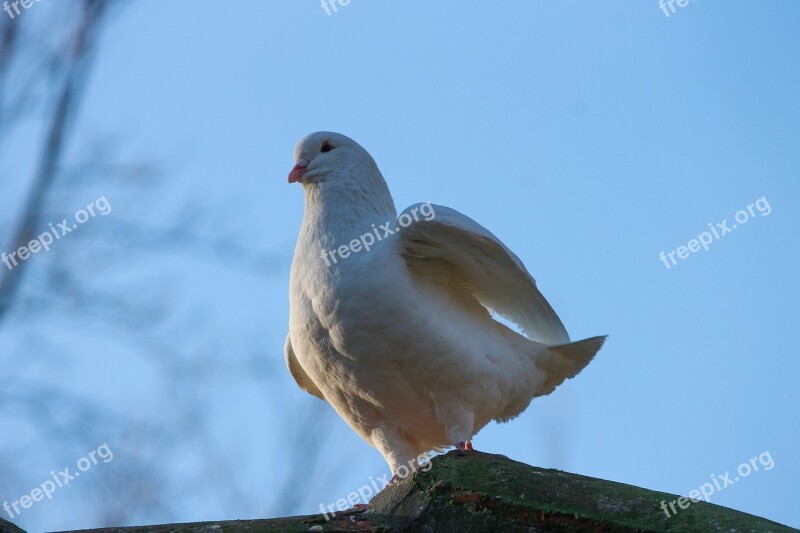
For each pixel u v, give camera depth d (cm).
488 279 919
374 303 848
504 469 708
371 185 957
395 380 873
